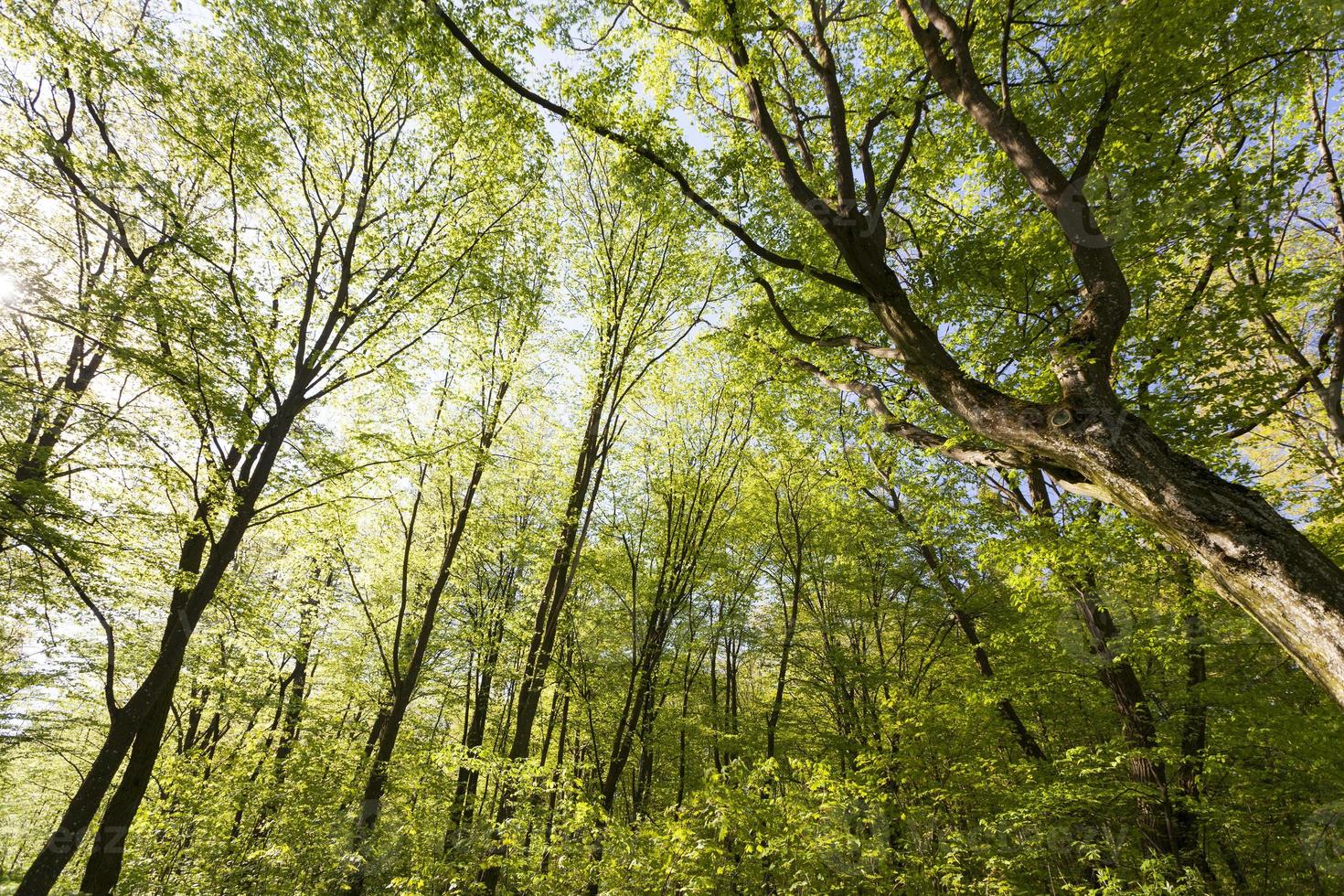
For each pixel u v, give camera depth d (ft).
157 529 27.27
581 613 46.52
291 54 27.84
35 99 30.60
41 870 20.99
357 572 47.14
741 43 19.75
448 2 21.40
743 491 49.24
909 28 17.61
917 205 29.94
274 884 30.37
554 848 25.22
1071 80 20.93
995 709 32.65
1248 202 18.89
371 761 33.83
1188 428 22.06
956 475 30.81
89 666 33.86
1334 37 18.02
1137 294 22.75
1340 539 22.91
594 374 36.60
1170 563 23.03
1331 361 25.26
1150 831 23.17
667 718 44.01
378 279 32.35
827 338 20.68
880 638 46.29
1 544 26.73
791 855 22.18
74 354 32.71
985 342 25.94
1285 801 24.06
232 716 47.88
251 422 27.37
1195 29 17.02
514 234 35.53
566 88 21.43
